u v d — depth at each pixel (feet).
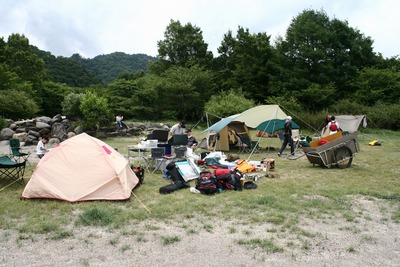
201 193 22.68
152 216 17.94
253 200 20.71
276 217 17.67
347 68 110.93
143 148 30.83
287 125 40.57
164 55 146.72
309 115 88.38
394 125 87.10
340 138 32.42
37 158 38.04
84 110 62.59
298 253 13.48
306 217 17.90
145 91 102.94
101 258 12.96
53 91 121.49
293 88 108.17
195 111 117.19
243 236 15.24
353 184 25.50
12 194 21.84
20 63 123.13
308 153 32.48
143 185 24.67
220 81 128.67
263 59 123.24
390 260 12.93
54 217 17.49
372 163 35.70
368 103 99.71
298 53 113.70
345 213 18.38
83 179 20.65
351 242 14.61
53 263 12.51
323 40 109.91
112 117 69.51
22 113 71.82
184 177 25.91
